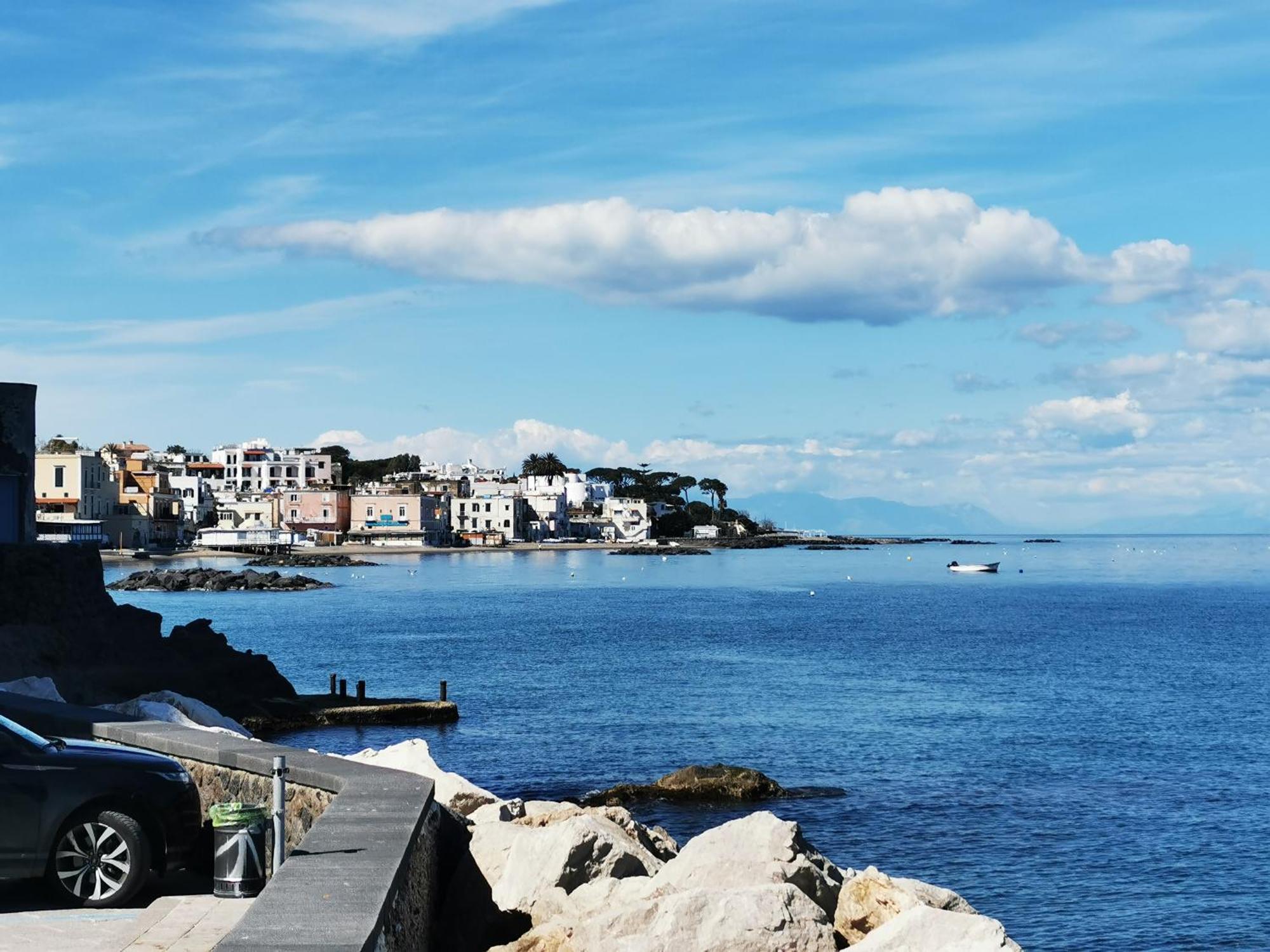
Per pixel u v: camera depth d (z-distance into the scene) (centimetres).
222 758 1569
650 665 7356
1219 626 10619
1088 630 10231
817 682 6550
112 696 4362
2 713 1927
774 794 3775
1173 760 4419
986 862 3109
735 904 1274
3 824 1236
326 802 1434
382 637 9388
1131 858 3142
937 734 4928
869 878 1438
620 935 1298
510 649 8406
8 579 4478
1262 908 2755
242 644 8819
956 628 10356
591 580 18338
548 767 4262
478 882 1553
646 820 3503
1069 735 4931
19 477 4678
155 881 1385
